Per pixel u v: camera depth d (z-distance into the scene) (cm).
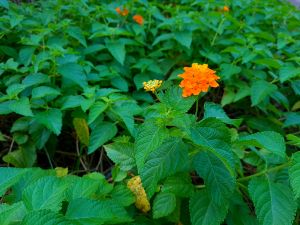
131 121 29
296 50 53
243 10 69
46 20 54
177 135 22
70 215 18
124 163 25
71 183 21
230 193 21
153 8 62
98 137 31
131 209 25
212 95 51
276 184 21
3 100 33
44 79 36
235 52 45
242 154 28
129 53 53
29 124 35
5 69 38
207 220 21
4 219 15
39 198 18
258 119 43
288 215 20
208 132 20
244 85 45
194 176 32
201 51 49
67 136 42
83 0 62
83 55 48
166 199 23
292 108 44
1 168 20
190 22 53
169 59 53
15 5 60
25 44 46
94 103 31
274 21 69
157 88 26
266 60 41
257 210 20
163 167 21
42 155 39
